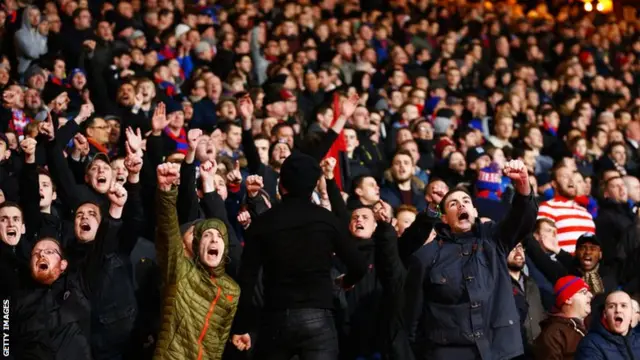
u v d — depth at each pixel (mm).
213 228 13750
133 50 27734
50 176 17188
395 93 29531
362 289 16094
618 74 41656
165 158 18875
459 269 14109
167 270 13500
